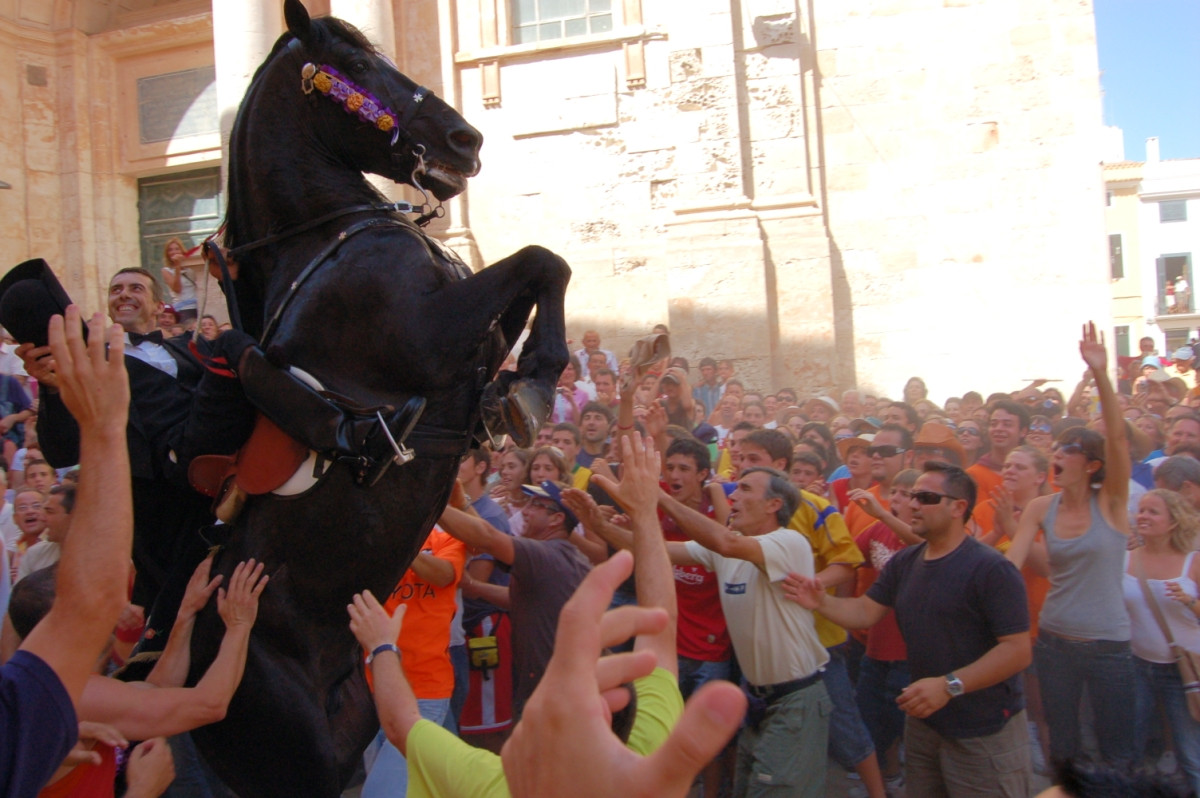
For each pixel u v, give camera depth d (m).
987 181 14.14
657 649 2.64
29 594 3.86
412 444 3.22
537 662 5.07
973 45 14.16
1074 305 13.93
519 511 6.74
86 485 2.01
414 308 3.17
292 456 3.18
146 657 3.49
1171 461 5.91
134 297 3.76
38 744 1.86
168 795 4.93
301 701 3.29
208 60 16.70
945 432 7.57
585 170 15.01
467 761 2.46
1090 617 5.37
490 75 15.20
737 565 5.16
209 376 3.23
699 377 14.00
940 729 4.60
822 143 14.47
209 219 17.17
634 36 14.70
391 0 15.16
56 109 16.73
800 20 14.41
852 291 14.41
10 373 10.68
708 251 14.16
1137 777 2.39
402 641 5.11
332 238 3.34
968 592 4.59
